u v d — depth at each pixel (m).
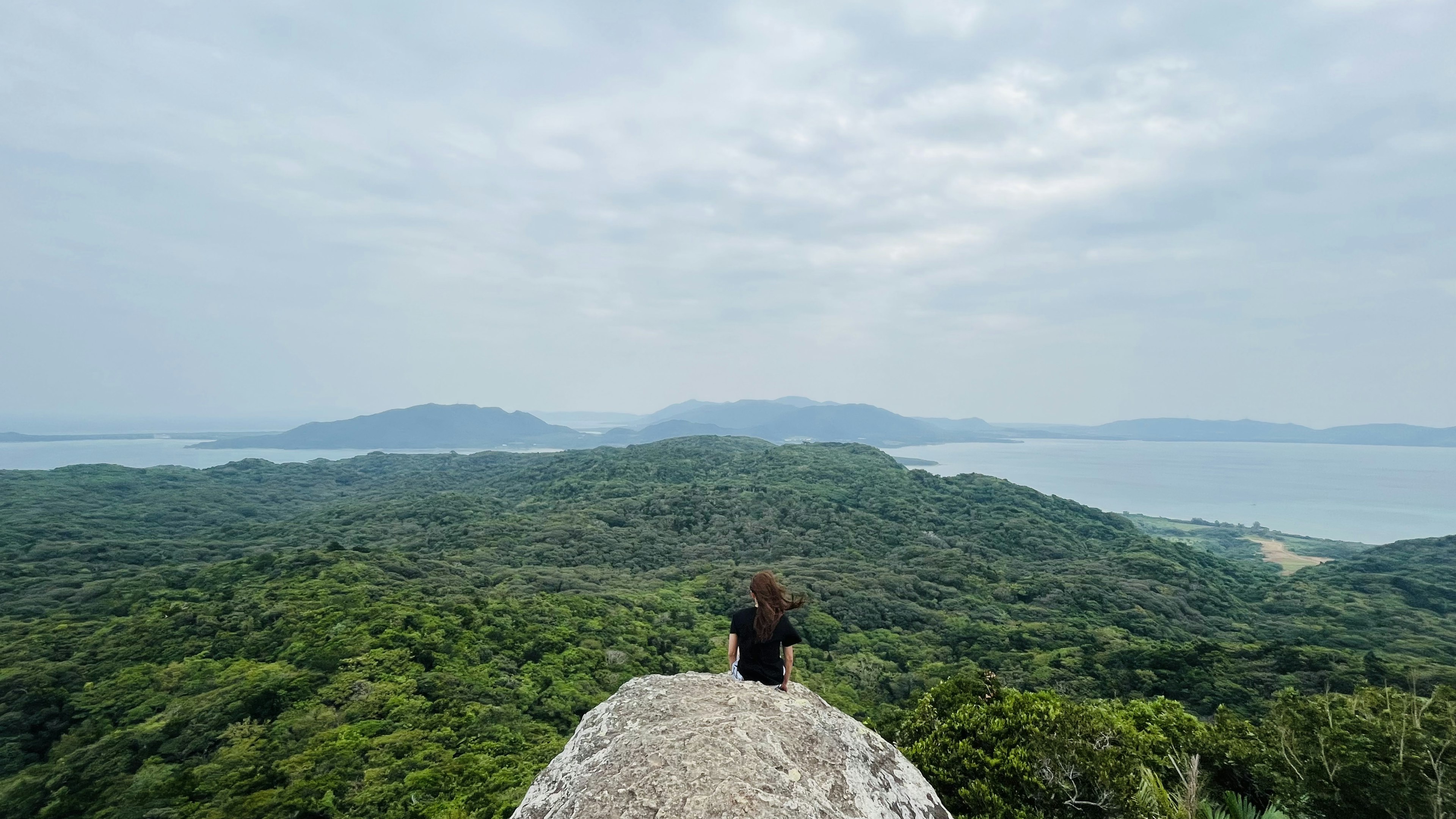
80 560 94.00
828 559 107.44
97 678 50.09
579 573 96.31
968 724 12.95
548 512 144.12
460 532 123.81
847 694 56.34
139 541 109.69
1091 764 10.77
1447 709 13.41
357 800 33.69
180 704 44.81
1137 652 57.03
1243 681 48.62
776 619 6.55
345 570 74.94
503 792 34.38
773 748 5.29
